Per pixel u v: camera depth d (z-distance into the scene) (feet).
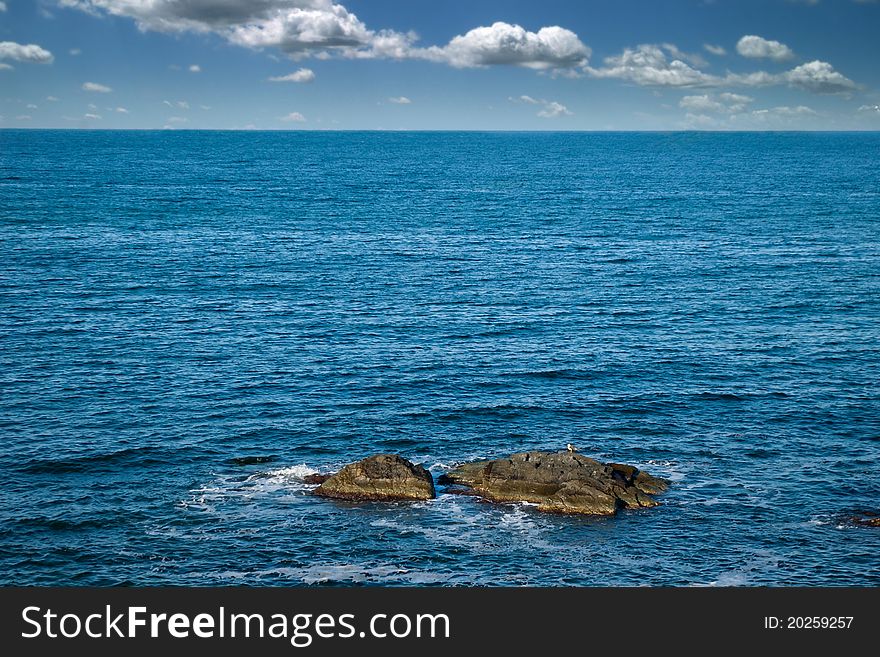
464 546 143.64
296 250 392.06
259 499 157.89
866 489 163.73
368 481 159.33
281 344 246.68
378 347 245.65
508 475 159.94
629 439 185.88
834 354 242.99
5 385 208.64
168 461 172.04
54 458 171.22
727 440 185.47
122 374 218.79
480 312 285.64
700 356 240.53
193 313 277.03
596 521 150.92
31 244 378.73
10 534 144.66
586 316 282.15
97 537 144.97
